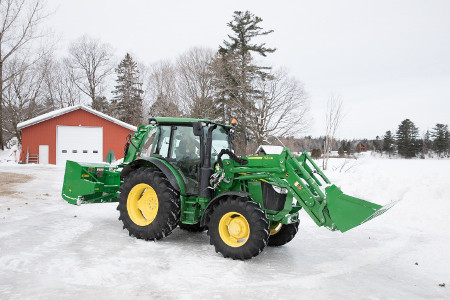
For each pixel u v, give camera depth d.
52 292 3.52
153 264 4.50
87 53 46.66
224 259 4.87
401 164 20.09
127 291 3.62
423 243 6.12
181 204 5.60
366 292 3.91
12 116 36.16
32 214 7.20
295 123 29.88
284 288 3.92
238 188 5.55
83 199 6.93
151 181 5.63
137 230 5.68
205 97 36.59
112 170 7.59
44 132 26.41
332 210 4.71
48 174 16.25
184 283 3.91
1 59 23.77
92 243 5.35
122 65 52.25
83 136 27.17
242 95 33.03
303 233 6.77
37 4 22.53
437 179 9.30
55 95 45.59
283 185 5.08
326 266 4.80
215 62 35.59
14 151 30.03
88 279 3.89
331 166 20.23
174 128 6.01
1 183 11.66
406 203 8.59
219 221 5.00
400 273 4.62
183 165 5.82
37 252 4.73
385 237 6.52
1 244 5.01
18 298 3.35
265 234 4.74
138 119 49.19
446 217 7.57
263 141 29.69
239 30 36.03
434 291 4.03
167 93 39.16
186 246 5.50
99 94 47.97
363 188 9.89
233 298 3.57
